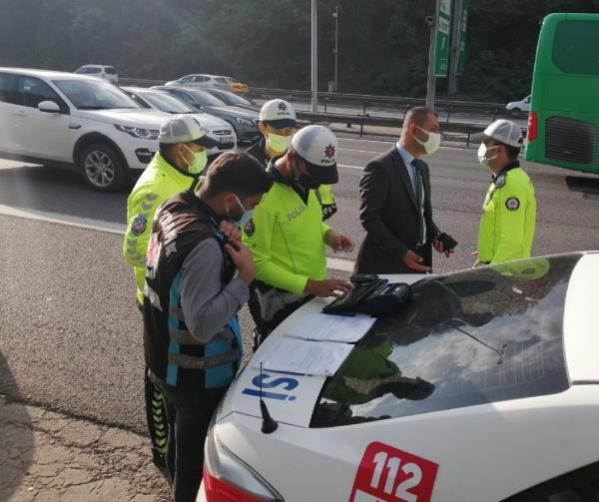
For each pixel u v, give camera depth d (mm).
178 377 2135
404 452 1513
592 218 8414
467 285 2336
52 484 2861
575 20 10625
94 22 61156
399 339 2020
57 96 9328
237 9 58438
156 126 8883
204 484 1788
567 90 10875
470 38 55219
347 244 3131
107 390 3646
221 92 17219
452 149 15805
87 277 5496
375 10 57656
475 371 1685
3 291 5145
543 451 1386
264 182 2037
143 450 3123
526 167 13266
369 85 55312
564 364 1563
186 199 2084
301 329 2260
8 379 3756
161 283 2025
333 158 2570
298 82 57188
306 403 1776
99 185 9102
